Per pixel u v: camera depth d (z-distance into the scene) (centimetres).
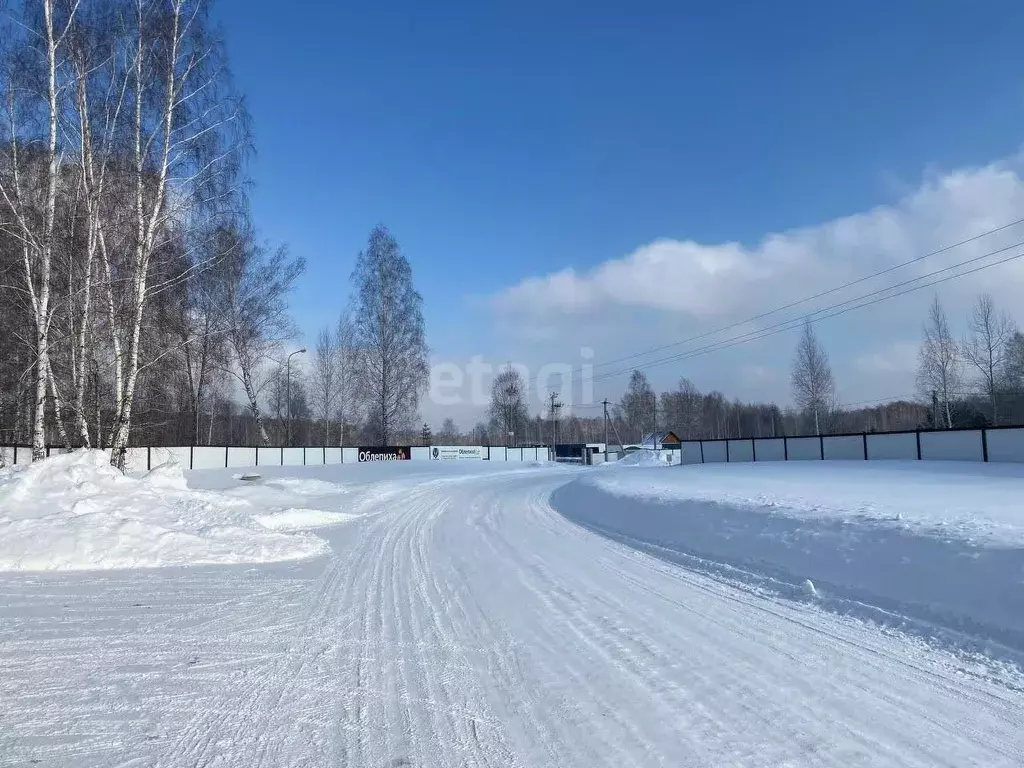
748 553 929
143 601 754
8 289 1747
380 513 1784
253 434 5706
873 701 429
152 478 1416
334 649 570
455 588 824
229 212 1855
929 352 4897
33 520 1032
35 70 1592
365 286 4641
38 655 550
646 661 524
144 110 1723
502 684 479
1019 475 1812
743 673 490
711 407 10088
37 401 1595
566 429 11112
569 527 1486
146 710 431
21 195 1627
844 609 664
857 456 3122
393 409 4641
